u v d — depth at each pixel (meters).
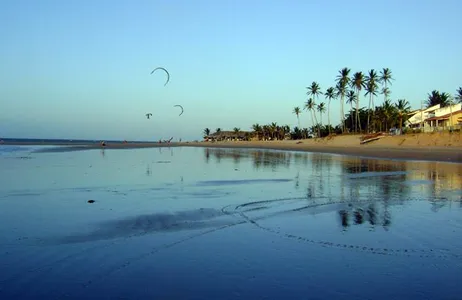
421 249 8.62
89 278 6.99
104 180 21.70
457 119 78.56
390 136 76.19
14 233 10.02
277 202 14.60
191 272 7.28
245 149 84.06
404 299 6.12
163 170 28.56
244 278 6.99
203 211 12.90
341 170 28.20
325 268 7.46
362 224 10.98
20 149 71.44
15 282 6.80
